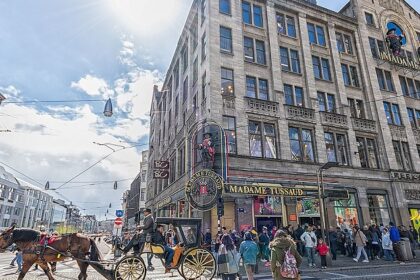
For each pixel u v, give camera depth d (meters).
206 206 16.14
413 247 18.95
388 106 27.20
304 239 13.98
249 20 23.58
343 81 25.53
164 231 14.02
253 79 21.94
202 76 21.78
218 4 22.14
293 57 24.39
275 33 23.73
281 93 22.02
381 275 10.61
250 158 19.06
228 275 9.06
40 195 90.25
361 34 28.19
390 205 23.16
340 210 20.83
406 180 24.41
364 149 24.42
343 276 10.70
